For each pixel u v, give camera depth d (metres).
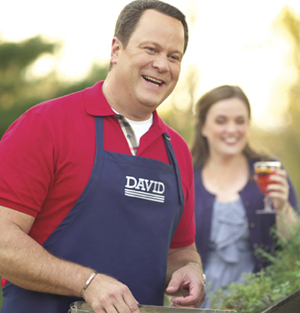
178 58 2.84
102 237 2.59
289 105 16.19
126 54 2.75
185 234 3.21
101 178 2.61
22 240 2.35
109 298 2.28
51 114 2.60
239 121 5.07
